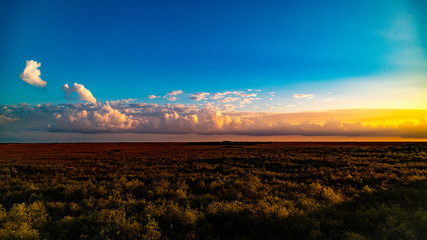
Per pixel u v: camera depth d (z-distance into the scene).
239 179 14.76
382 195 10.17
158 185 13.65
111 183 14.53
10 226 6.86
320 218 7.53
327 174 16.73
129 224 6.81
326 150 38.75
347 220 7.58
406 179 13.47
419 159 24.17
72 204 9.76
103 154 46.16
